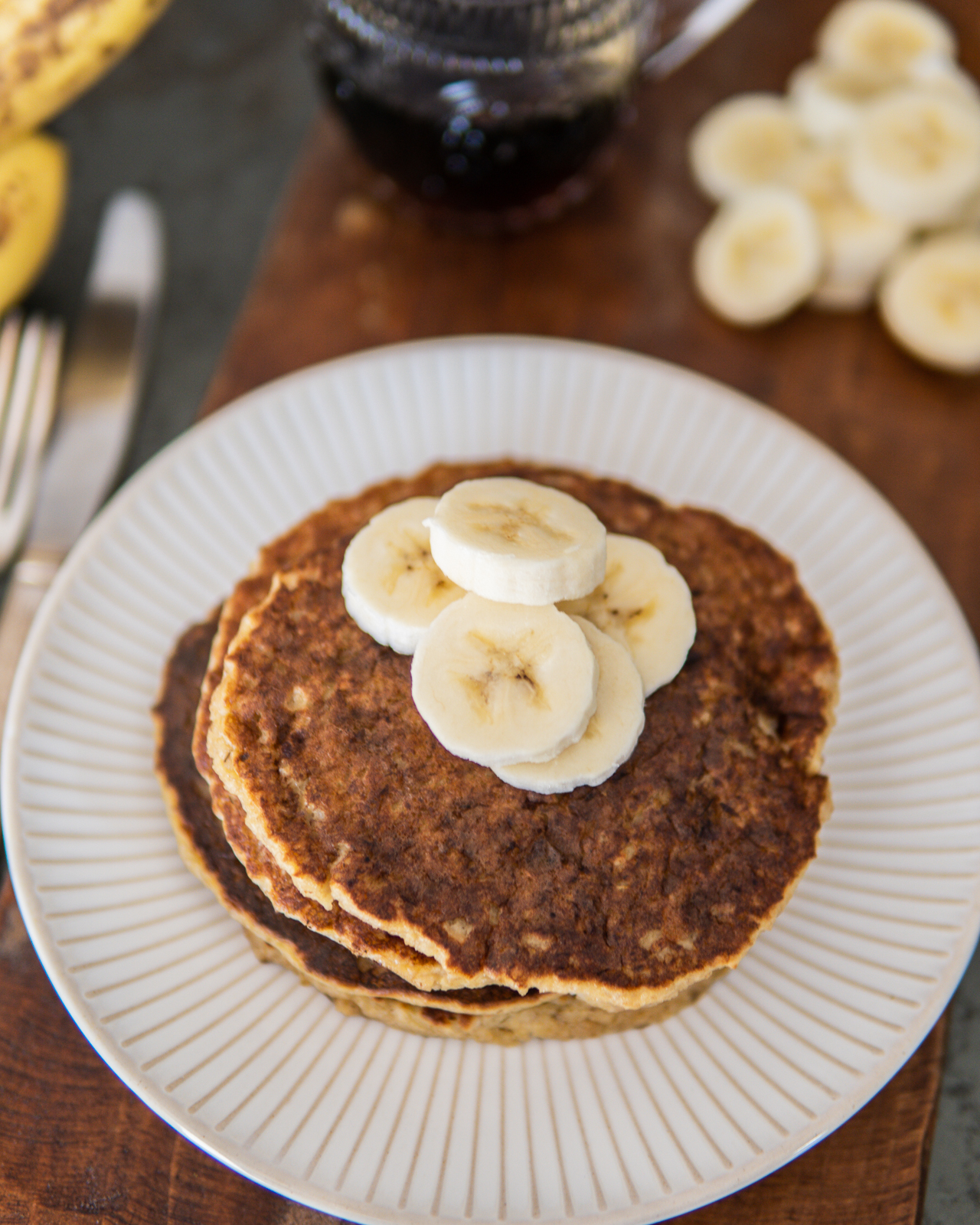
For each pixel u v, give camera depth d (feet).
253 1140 1.19
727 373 1.58
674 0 1.60
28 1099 1.25
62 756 1.31
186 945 1.26
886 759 1.34
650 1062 1.24
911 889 1.29
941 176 1.57
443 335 1.59
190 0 1.82
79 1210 1.22
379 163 1.59
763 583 1.33
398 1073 1.23
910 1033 1.22
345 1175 1.18
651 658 1.25
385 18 1.45
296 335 1.58
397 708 1.24
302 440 1.46
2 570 1.48
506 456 1.47
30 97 1.43
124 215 1.65
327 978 1.23
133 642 1.37
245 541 1.42
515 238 1.65
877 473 1.53
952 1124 1.30
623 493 1.36
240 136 1.74
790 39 1.77
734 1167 1.19
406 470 1.47
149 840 1.29
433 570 1.25
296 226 1.64
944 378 1.59
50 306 1.63
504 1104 1.22
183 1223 1.22
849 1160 1.25
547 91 1.48
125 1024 1.22
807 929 1.28
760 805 1.25
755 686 1.30
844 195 1.63
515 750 1.18
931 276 1.58
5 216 1.49
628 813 1.23
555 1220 1.17
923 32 1.72
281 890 1.22
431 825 1.21
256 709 1.24
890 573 1.41
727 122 1.67
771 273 1.59
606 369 1.49
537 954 1.19
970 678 1.35
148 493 1.41
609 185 1.68
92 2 1.38
